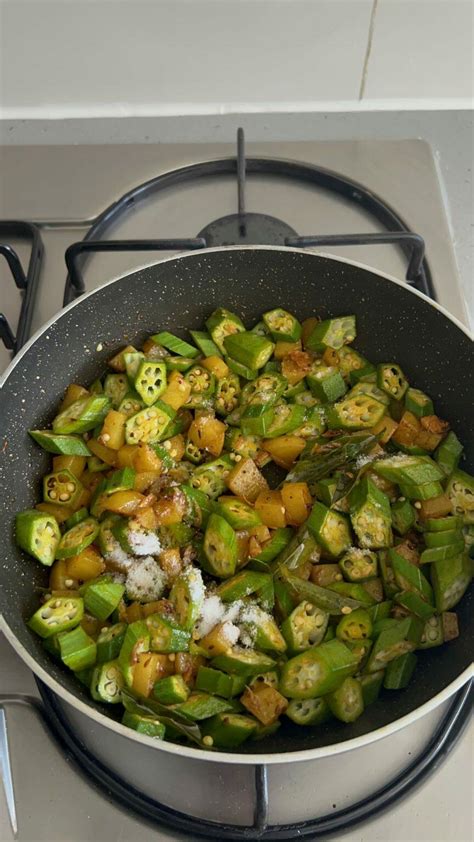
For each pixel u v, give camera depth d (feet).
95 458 1.77
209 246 2.00
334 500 1.69
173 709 1.44
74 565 1.62
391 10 2.06
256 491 1.76
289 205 2.11
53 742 1.46
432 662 1.52
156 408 1.76
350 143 2.23
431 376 1.79
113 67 2.19
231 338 1.85
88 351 1.78
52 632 1.51
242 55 2.17
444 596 1.55
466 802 1.42
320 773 1.45
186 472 1.78
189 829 1.38
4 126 2.28
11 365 1.60
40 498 1.72
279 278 1.82
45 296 1.97
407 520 1.69
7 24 2.07
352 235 1.85
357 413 1.83
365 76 2.23
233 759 1.23
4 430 1.61
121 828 1.40
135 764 1.45
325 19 2.08
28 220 2.08
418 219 2.10
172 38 2.12
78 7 2.04
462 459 1.73
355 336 1.86
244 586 1.58
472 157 2.24
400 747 1.47
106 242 1.86
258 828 1.35
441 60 2.19
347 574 1.66
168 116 2.29
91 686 1.48
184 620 1.55
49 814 1.41
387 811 1.41
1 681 1.52
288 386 1.87
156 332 1.87
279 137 2.25
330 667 1.45
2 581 1.50
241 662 1.49
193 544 1.69
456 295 1.97
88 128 2.27
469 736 1.48
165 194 2.14
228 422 1.86
